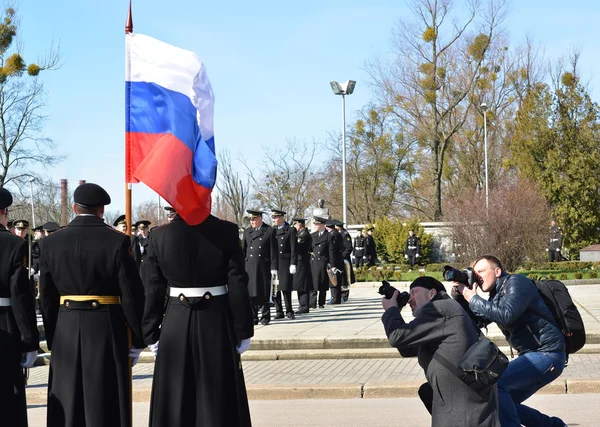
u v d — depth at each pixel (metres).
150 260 6.18
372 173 59.66
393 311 5.55
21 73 37.28
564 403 9.02
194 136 6.68
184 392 5.96
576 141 42.53
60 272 6.30
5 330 6.37
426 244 43.19
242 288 6.09
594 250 39.81
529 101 43.88
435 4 46.16
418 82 46.78
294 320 16.48
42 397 10.18
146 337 6.21
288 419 8.56
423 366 5.57
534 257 32.88
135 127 7.02
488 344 5.30
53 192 59.16
